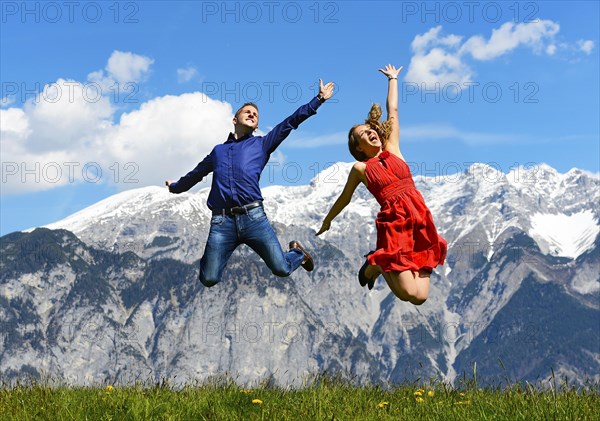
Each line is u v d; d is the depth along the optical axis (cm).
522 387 961
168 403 929
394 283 787
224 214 962
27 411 896
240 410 920
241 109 996
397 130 876
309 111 970
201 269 971
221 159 972
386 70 908
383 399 1031
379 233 816
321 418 837
